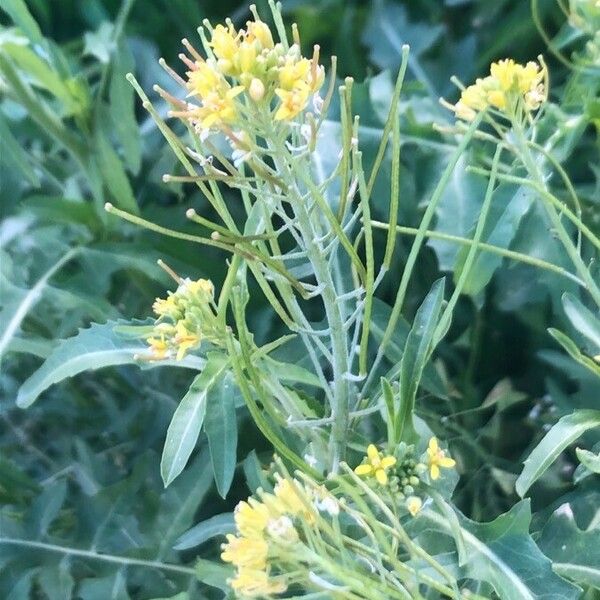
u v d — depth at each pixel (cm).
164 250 33
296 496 20
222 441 23
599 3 28
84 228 34
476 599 22
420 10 38
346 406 23
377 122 33
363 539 24
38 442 35
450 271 32
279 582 20
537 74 24
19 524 29
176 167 34
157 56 37
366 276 22
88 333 26
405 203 32
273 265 22
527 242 30
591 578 24
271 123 20
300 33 36
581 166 33
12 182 36
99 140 32
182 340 22
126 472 33
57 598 28
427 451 22
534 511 29
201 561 26
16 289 32
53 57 32
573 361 30
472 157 31
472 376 32
